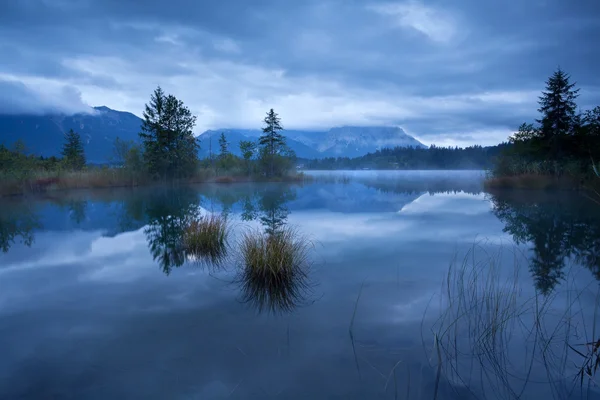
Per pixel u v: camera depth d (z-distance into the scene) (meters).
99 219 13.70
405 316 4.59
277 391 3.02
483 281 6.01
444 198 21.50
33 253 8.38
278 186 34.28
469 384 3.13
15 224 12.62
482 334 4.05
